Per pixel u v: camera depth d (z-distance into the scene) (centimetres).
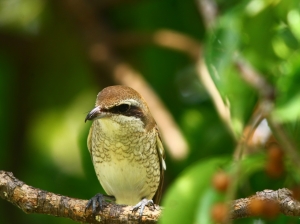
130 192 1064
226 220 534
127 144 1015
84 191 1224
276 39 715
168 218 579
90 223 834
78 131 1280
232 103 666
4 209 1270
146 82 1292
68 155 1368
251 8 691
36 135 1397
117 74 1251
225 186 540
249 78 677
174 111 1274
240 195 829
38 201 817
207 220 543
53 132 1398
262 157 580
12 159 1330
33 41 1378
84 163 1177
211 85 944
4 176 827
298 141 596
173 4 1308
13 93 1383
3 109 1373
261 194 712
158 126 1124
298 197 608
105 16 1387
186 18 1311
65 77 1399
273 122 591
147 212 834
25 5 1382
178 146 1092
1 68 1388
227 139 1092
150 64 1308
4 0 1380
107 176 1042
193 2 1287
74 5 1326
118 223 835
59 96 1401
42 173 1313
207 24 1040
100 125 1009
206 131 1123
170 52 1296
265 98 660
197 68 1117
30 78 1388
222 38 682
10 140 1348
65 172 1307
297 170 588
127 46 1300
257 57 717
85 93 1392
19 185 821
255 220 788
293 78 550
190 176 584
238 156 562
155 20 1339
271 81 692
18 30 1389
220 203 540
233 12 695
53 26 1382
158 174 1070
